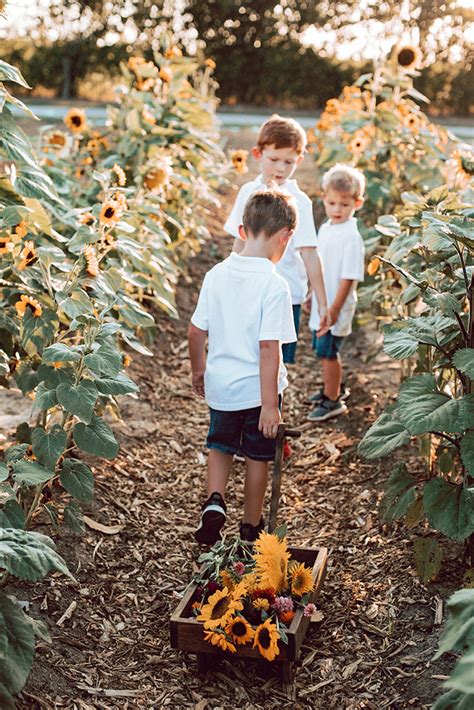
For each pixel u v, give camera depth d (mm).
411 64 6523
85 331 2797
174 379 4961
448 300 2730
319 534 3422
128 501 3559
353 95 7941
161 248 4641
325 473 3902
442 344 2816
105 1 19828
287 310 3006
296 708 2488
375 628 2793
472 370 2510
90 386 2646
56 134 5625
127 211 3488
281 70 20375
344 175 4258
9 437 3793
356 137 6387
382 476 3730
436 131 6457
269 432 2955
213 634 2471
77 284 3068
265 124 3811
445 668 2510
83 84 20000
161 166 4828
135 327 5027
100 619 2816
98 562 3102
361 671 2617
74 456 3703
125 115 5668
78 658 2611
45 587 2859
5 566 1994
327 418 4469
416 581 2961
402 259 3570
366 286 5215
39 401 2664
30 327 2857
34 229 3385
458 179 4516
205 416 4535
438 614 2768
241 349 3051
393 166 6141
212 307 3121
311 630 2812
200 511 3594
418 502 3059
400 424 2943
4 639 2086
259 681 2590
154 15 19922
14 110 16359
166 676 2600
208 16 20188
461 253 2723
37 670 2482
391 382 4781
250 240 3127
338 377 4438
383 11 18688
